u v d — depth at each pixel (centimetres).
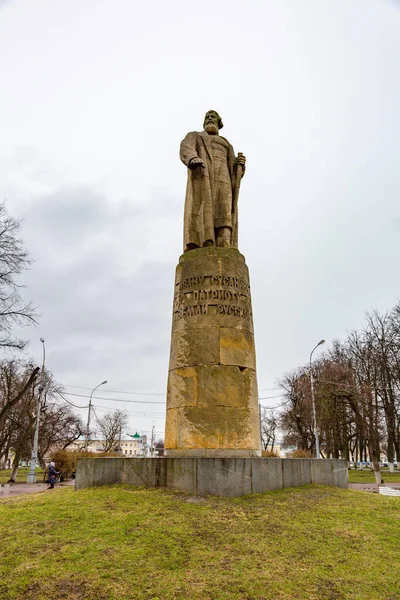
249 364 921
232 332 915
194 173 1048
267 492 772
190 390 877
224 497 728
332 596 446
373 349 3431
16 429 3612
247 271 1008
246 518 636
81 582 453
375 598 446
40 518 628
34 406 3638
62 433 4325
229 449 838
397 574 495
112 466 811
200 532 579
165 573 475
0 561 497
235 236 1089
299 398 4059
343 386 3253
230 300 936
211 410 856
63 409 4381
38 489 2405
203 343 899
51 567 480
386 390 3316
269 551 536
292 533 592
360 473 4078
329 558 527
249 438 868
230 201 1082
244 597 437
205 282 943
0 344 2017
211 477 744
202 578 467
